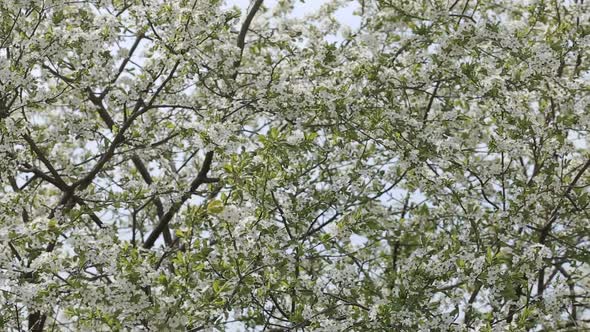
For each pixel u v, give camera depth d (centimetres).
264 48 923
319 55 768
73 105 811
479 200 821
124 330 566
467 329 620
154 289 587
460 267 613
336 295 634
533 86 744
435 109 849
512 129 741
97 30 697
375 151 770
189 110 883
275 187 652
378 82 754
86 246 572
